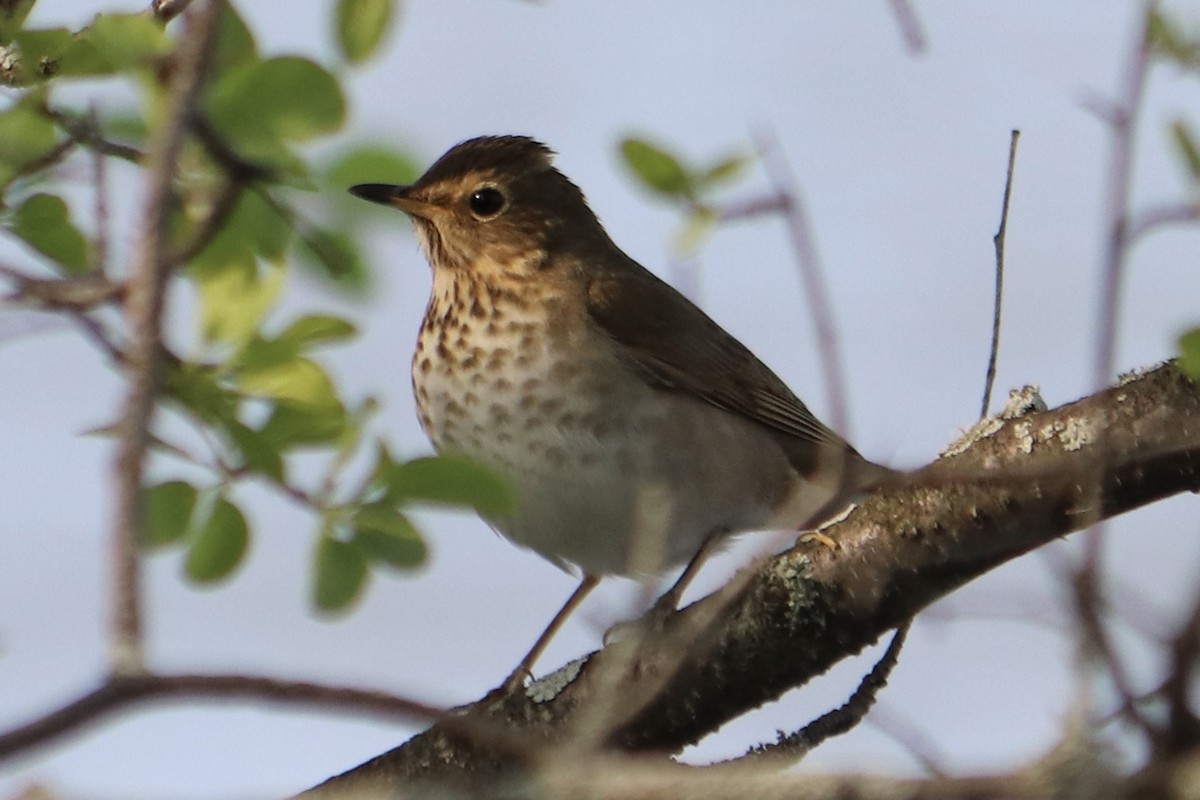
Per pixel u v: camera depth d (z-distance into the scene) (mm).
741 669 10461
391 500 7840
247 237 7992
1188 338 8242
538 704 10664
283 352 8094
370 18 7648
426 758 10742
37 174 8039
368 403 8266
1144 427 9602
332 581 8320
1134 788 5457
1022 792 5410
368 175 7750
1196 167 8750
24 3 8656
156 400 5609
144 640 5258
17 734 4988
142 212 5828
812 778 5578
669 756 10664
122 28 7359
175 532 8359
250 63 7395
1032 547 9906
